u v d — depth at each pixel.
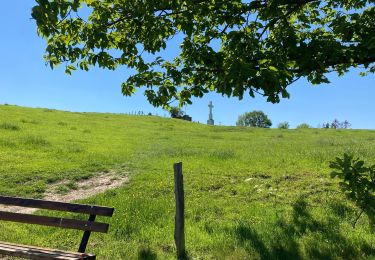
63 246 4.43
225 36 3.44
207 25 3.53
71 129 16.83
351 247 4.08
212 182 6.98
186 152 10.95
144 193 6.55
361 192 3.18
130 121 24.98
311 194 6.09
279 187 6.55
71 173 8.09
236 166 8.24
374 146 11.02
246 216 5.21
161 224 5.00
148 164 9.12
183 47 3.52
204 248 4.22
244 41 3.08
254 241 4.29
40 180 7.50
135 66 3.76
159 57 3.62
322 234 4.43
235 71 2.63
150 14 3.40
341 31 3.18
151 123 25.12
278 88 2.62
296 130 25.70
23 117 19.17
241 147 12.99
